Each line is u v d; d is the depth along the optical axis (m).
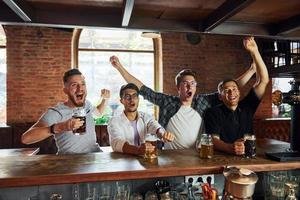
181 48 5.28
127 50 5.33
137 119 1.77
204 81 5.38
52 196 1.27
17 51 4.73
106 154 1.53
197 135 1.99
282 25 1.74
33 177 1.12
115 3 1.44
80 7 1.50
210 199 1.30
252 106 1.85
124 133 1.69
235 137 1.73
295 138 1.51
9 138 4.51
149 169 1.22
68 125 1.42
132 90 1.73
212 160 1.39
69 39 4.92
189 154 1.53
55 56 4.87
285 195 1.40
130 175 1.20
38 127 1.56
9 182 1.11
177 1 1.40
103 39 5.25
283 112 5.65
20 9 1.32
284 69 3.24
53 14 1.54
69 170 1.21
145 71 5.42
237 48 5.49
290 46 5.03
